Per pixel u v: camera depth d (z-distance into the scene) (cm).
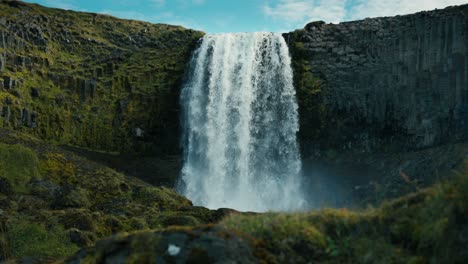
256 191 4447
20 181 2650
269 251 714
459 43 3809
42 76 4244
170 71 4759
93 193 2834
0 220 1984
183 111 4653
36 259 1145
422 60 3972
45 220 2109
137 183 3203
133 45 4962
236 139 4628
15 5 4722
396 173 3700
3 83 3872
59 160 3117
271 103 4594
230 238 687
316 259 724
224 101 4738
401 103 4056
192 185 4406
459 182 720
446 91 3850
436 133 3869
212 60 4844
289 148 4444
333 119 4309
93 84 4397
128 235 730
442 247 678
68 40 4706
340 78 4331
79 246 1942
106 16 5309
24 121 3897
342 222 784
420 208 753
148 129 4506
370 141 4188
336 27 4541
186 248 674
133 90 4534
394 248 725
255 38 4831
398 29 4119
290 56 4644
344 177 4031
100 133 4291
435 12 3959
